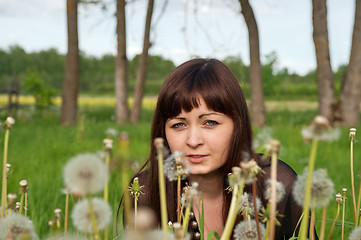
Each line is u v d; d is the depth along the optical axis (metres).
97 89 76.44
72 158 0.74
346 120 12.66
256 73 15.28
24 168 5.02
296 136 8.97
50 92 25.88
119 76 16.75
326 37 12.86
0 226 0.93
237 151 1.71
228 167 1.73
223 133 1.66
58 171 5.14
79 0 15.84
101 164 0.73
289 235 1.94
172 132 1.68
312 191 0.96
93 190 0.72
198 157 1.63
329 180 0.98
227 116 1.68
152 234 0.80
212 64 1.81
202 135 1.62
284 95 50.09
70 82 15.62
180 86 1.67
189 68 1.76
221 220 2.01
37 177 4.45
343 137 7.29
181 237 0.79
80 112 24.70
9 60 89.81
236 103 1.72
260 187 1.77
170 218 1.99
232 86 1.76
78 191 0.72
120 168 0.68
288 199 1.88
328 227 2.91
